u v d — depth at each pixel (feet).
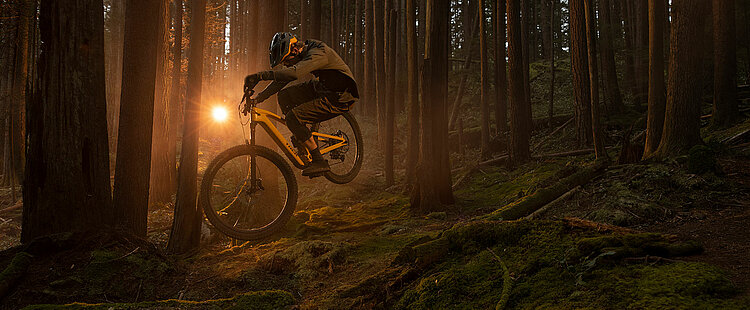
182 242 19.83
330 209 27.35
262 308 12.62
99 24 15.08
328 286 14.71
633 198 19.24
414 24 29.43
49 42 14.42
